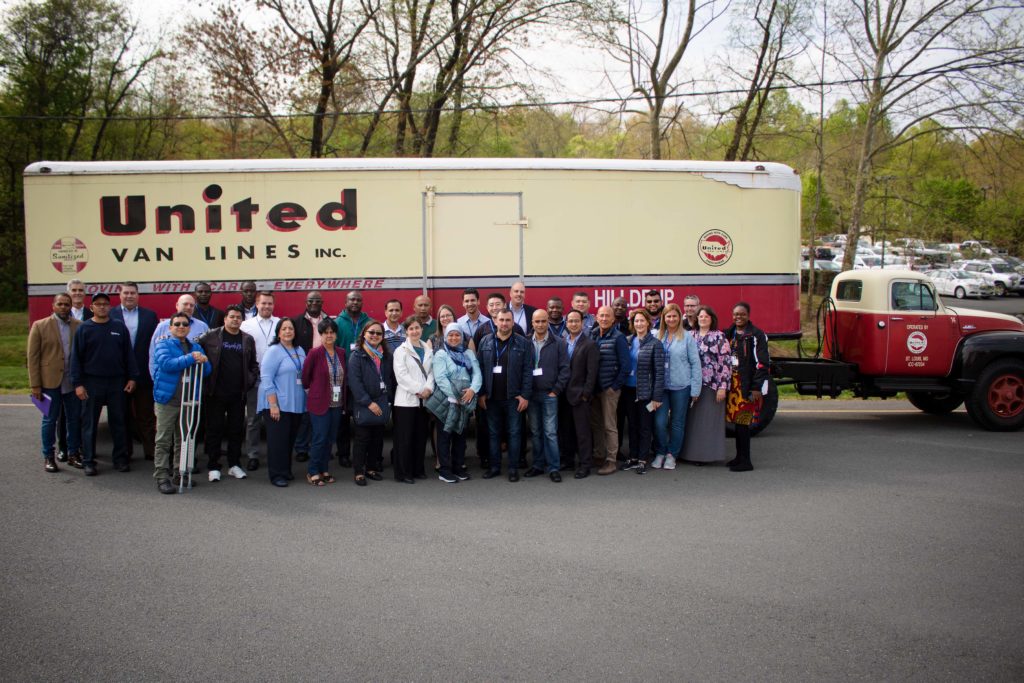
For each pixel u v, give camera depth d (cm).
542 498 772
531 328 939
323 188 1027
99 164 1019
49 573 568
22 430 1078
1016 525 687
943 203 2598
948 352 1113
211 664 436
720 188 1068
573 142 4062
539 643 462
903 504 750
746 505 746
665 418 890
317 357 817
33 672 427
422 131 2386
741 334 888
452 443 848
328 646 457
